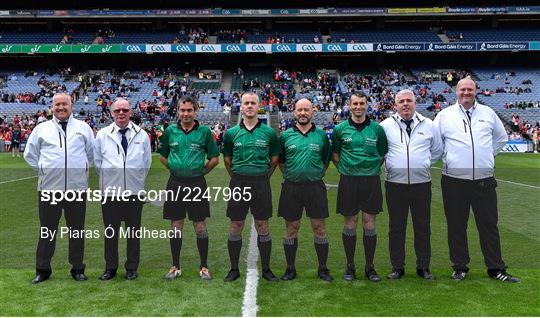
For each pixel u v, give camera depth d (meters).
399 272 4.77
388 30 41.66
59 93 4.70
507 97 33.72
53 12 39.06
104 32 40.06
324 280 4.68
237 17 40.31
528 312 3.83
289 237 4.80
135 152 4.80
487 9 38.72
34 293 4.29
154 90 35.31
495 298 4.16
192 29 41.34
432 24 42.12
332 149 4.93
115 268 4.79
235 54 40.81
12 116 30.27
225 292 4.33
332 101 33.16
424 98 33.50
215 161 4.90
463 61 40.34
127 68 40.09
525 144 26.64
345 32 41.47
